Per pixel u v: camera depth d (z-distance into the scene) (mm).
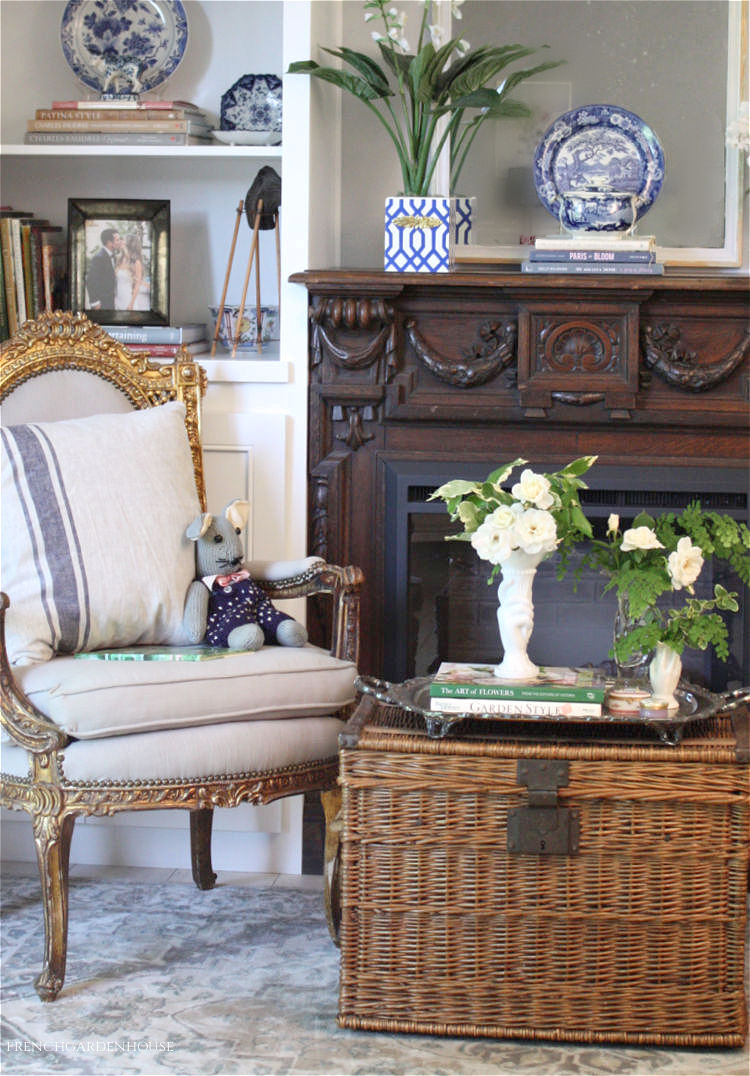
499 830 2113
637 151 2975
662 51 3029
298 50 2824
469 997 2162
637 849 2104
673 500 2910
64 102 3039
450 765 2102
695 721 2256
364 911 2162
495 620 2971
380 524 2945
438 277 2773
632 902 2117
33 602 2404
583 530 2258
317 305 2844
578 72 3047
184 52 3238
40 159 3311
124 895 2797
